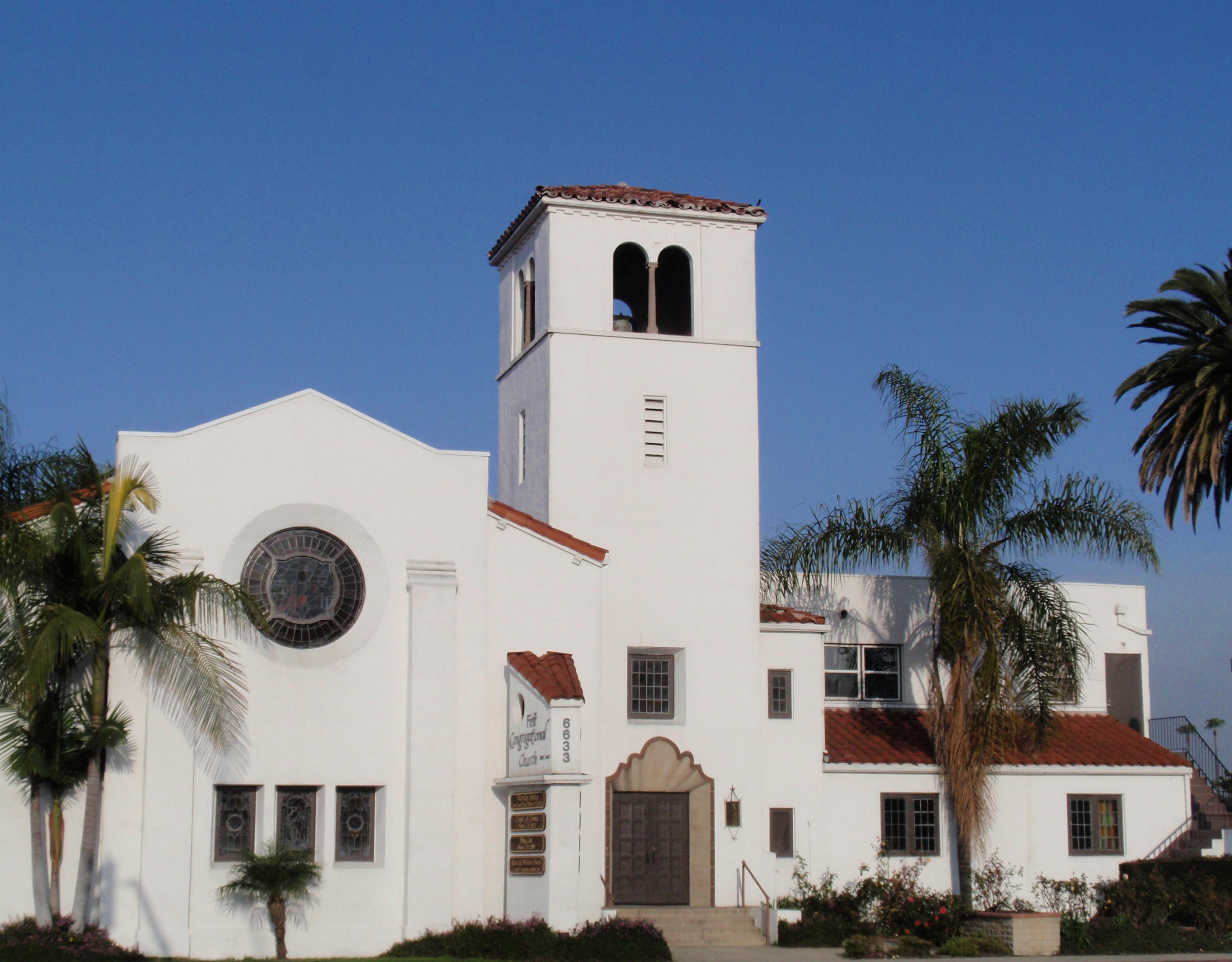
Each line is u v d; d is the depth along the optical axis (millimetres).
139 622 24984
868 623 36625
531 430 33594
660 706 31500
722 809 30969
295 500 27656
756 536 32625
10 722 24828
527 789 27078
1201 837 34781
